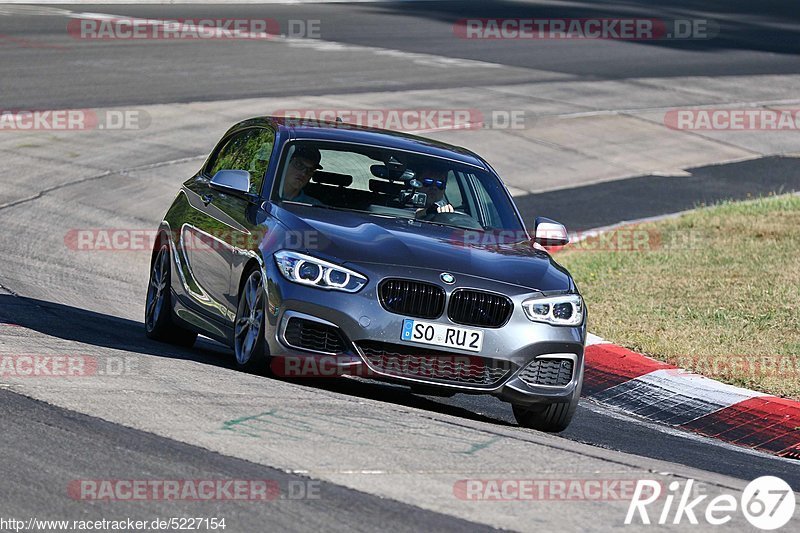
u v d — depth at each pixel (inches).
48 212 2174.0
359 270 1054.4
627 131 3420.3
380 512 738.2
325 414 973.2
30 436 833.5
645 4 6628.9
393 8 5718.5
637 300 1737.2
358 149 1251.2
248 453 837.8
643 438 1163.9
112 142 2711.6
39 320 1331.2
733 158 3262.8
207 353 1332.4
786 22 6284.5
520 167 2933.1
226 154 1364.4
